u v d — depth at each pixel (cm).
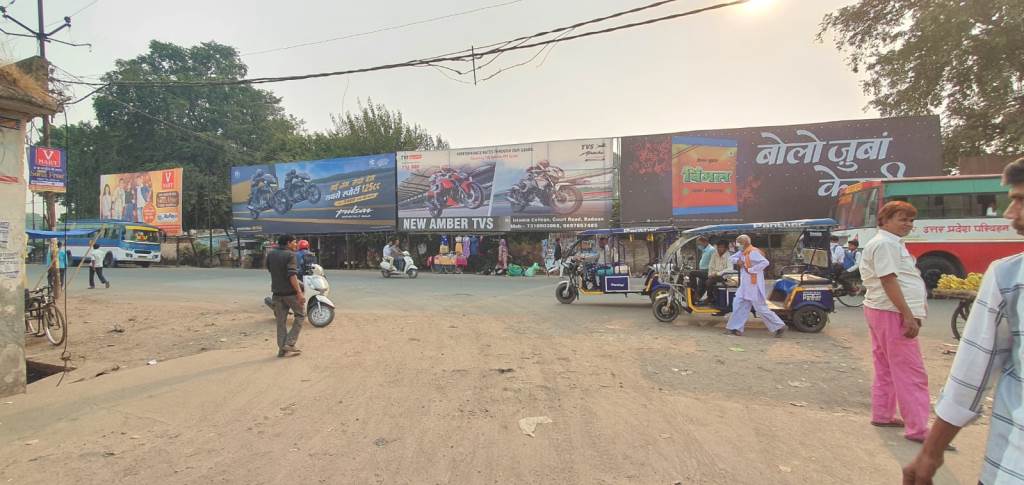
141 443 416
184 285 1761
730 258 988
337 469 362
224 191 3797
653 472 351
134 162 4000
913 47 1925
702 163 2039
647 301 1296
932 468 186
